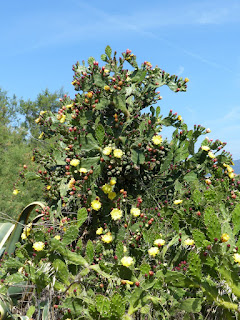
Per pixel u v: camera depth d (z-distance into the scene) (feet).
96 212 9.54
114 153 9.05
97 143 9.56
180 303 6.57
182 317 6.88
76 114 9.87
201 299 6.56
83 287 7.26
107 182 10.02
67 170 9.84
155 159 9.54
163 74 11.32
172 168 10.17
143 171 9.98
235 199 9.22
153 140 9.34
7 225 8.97
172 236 8.30
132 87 11.01
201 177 10.32
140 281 7.09
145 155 9.52
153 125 9.70
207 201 8.11
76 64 11.32
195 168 10.27
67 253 7.10
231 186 10.19
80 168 9.36
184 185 10.28
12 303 7.17
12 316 6.69
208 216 6.81
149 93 11.13
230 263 6.47
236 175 11.05
